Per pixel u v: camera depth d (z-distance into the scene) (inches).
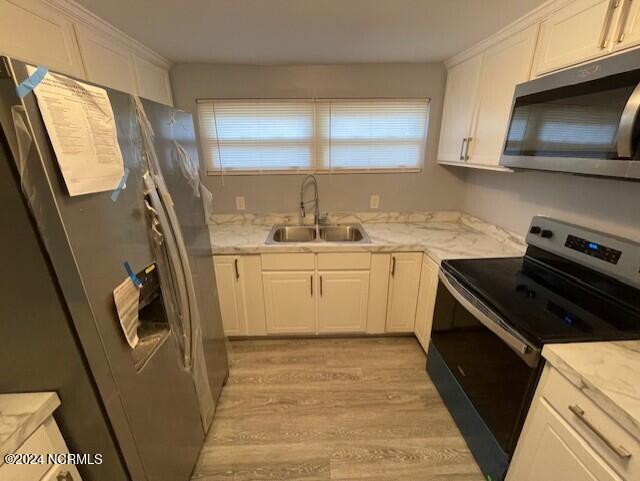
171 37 67.5
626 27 39.2
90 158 29.0
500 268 63.2
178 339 47.5
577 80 42.8
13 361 29.5
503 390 47.9
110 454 34.4
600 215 54.9
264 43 72.7
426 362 81.7
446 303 67.6
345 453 60.1
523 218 75.8
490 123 68.9
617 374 33.5
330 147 98.7
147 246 39.4
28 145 23.6
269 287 87.4
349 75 92.0
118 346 33.8
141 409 38.5
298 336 96.0
